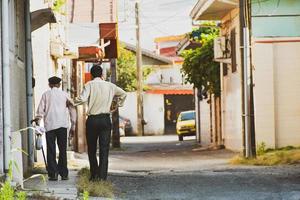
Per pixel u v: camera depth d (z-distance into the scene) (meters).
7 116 13.56
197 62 34.75
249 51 22.72
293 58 26.41
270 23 26.45
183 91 70.56
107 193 13.37
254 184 15.47
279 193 13.84
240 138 28.88
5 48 13.68
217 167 21.48
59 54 25.42
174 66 77.19
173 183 15.97
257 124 26.23
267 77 26.31
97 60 35.88
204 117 40.41
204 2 30.12
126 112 71.19
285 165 20.94
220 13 31.55
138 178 17.17
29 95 18.75
